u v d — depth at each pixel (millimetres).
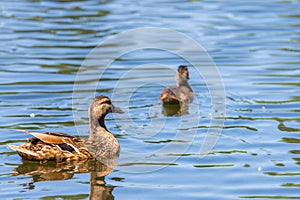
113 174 13492
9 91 19156
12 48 23656
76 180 13117
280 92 19344
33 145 14250
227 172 13469
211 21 27703
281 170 13531
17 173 13461
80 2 31453
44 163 14180
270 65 21938
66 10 29719
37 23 27219
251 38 25266
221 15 28812
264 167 13703
